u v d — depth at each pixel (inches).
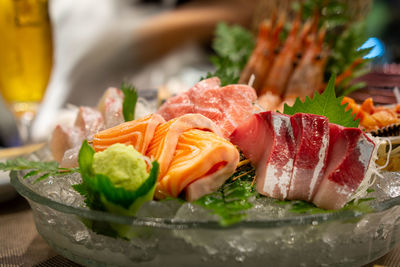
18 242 17.4
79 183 16.0
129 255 14.0
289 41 26.1
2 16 21.7
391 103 22.9
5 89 23.5
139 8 56.2
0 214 19.4
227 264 13.7
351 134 14.8
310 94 24.6
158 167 14.0
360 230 14.2
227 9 53.6
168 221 13.1
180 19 54.2
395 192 15.9
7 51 22.4
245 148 15.9
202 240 13.4
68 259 16.0
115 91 20.0
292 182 14.9
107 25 54.4
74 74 52.2
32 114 24.6
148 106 20.5
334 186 14.5
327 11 28.3
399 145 17.2
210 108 17.5
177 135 15.3
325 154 14.9
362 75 27.1
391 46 52.4
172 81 37.8
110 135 15.8
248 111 17.7
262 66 26.2
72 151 16.9
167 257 13.7
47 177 16.5
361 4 30.4
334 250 14.1
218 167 14.9
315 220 13.2
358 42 25.7
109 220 13.3
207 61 54.4
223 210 13.8
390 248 15.2
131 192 13.8
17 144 30.8
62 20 52.2
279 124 15.2
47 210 14.9
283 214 14.7
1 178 19.6
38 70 23.1
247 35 30.7
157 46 54.9
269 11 33.2
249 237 13.4
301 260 13.9
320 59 25.0
